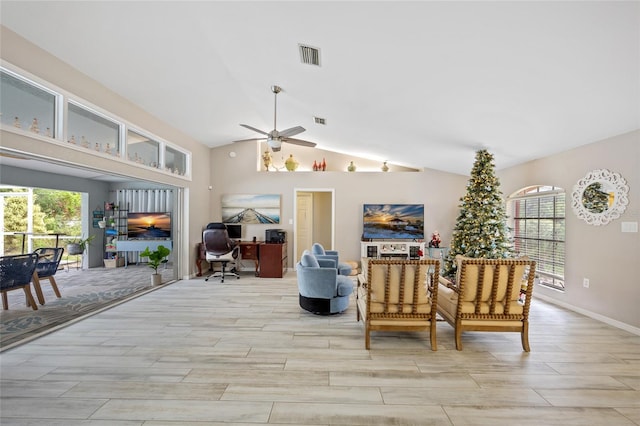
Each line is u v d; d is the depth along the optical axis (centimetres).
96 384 232
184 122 551
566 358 280
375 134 532
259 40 304
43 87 306
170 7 268
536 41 217
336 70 324
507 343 313
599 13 182
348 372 252
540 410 205
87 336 323
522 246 548
